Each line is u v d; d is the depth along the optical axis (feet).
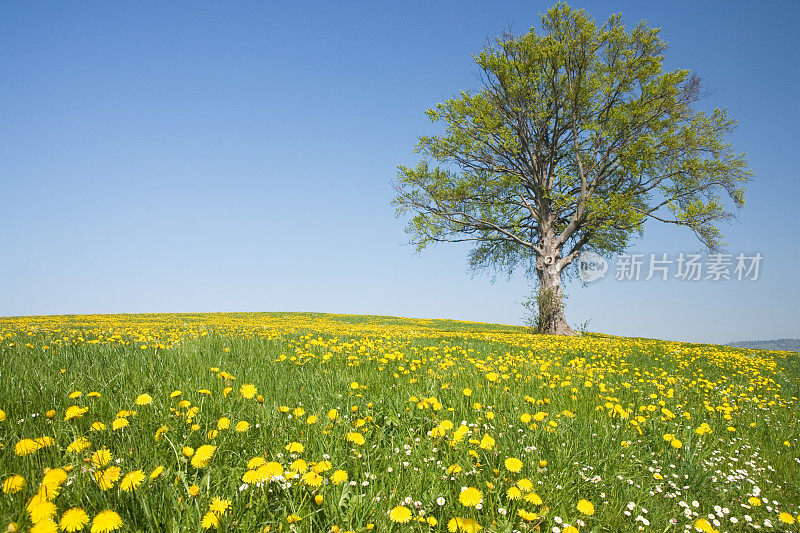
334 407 10.53
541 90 60.08
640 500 7.62
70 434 7.74
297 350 17.25
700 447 10.70
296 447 6.97
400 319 100.63
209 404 9.62
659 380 19.81
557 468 8.16
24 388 10.07
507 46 60.44
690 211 54.29
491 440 7.72
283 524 5.53
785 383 22.88
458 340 33.81
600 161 61.05
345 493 6.30
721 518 7.41
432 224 62.75
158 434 7.64
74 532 5.02
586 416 11.82
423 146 65.41
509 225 65.31
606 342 40.34
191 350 15.78
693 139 56.13
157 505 5.84
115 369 12.48
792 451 11.48
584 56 56.95
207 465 6.66
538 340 38.96
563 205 60.64
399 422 9.70
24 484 5.57
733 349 44.29
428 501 6.60
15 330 30.83
